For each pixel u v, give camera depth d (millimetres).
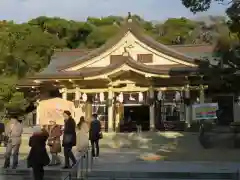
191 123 25797
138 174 12180
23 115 30516
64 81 27328
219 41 17438
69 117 12633
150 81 26266
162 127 26875
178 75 24656
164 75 25031
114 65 25766
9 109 30125
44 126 14523
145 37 27219
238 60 17062
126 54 26469
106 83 27188
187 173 12031
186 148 19812
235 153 17781
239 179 11266
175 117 27125
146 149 19781
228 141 20047
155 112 27391
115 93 28047
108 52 27781
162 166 13789
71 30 58938
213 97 26453
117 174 12195
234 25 15375
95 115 16344
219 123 26078
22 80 30109
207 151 18656
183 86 26141
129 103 28047
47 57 42688
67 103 19312
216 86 20016
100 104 28297
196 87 25516
